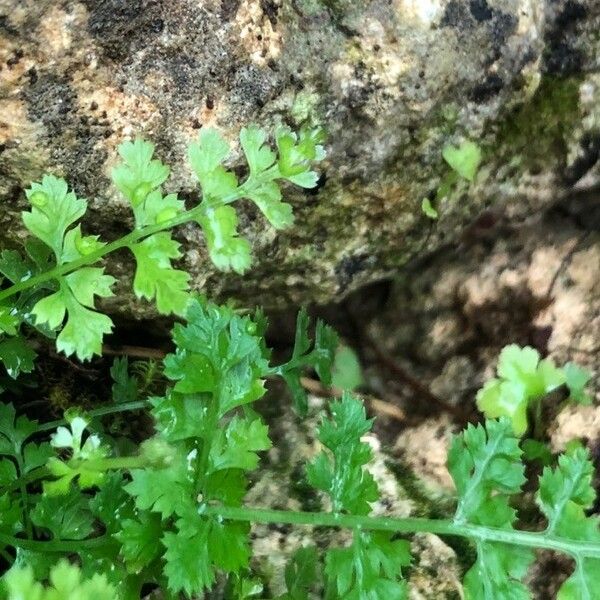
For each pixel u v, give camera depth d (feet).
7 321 0.42
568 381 0.57
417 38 0.47
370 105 0.47
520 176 0.57
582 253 0.62
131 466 0.42
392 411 0.63
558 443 0.56
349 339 0.65
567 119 0.55
